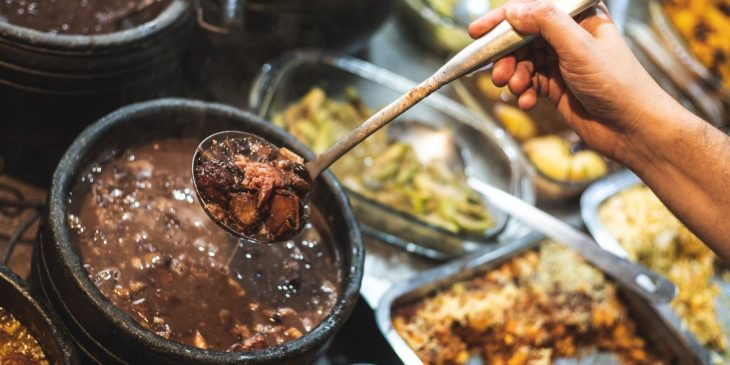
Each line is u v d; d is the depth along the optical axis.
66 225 0.88
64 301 0.87
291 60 1.29
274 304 0.95
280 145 1.00
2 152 1.13
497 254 1.26
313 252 1.00
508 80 1.03
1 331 0.87
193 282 0.93
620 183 1.43
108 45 1.00
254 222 0.90
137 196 0.96
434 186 1.30
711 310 1.35
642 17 1.74
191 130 1.01
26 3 1.05
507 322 1.22
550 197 1.40
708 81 1.63
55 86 1.01
